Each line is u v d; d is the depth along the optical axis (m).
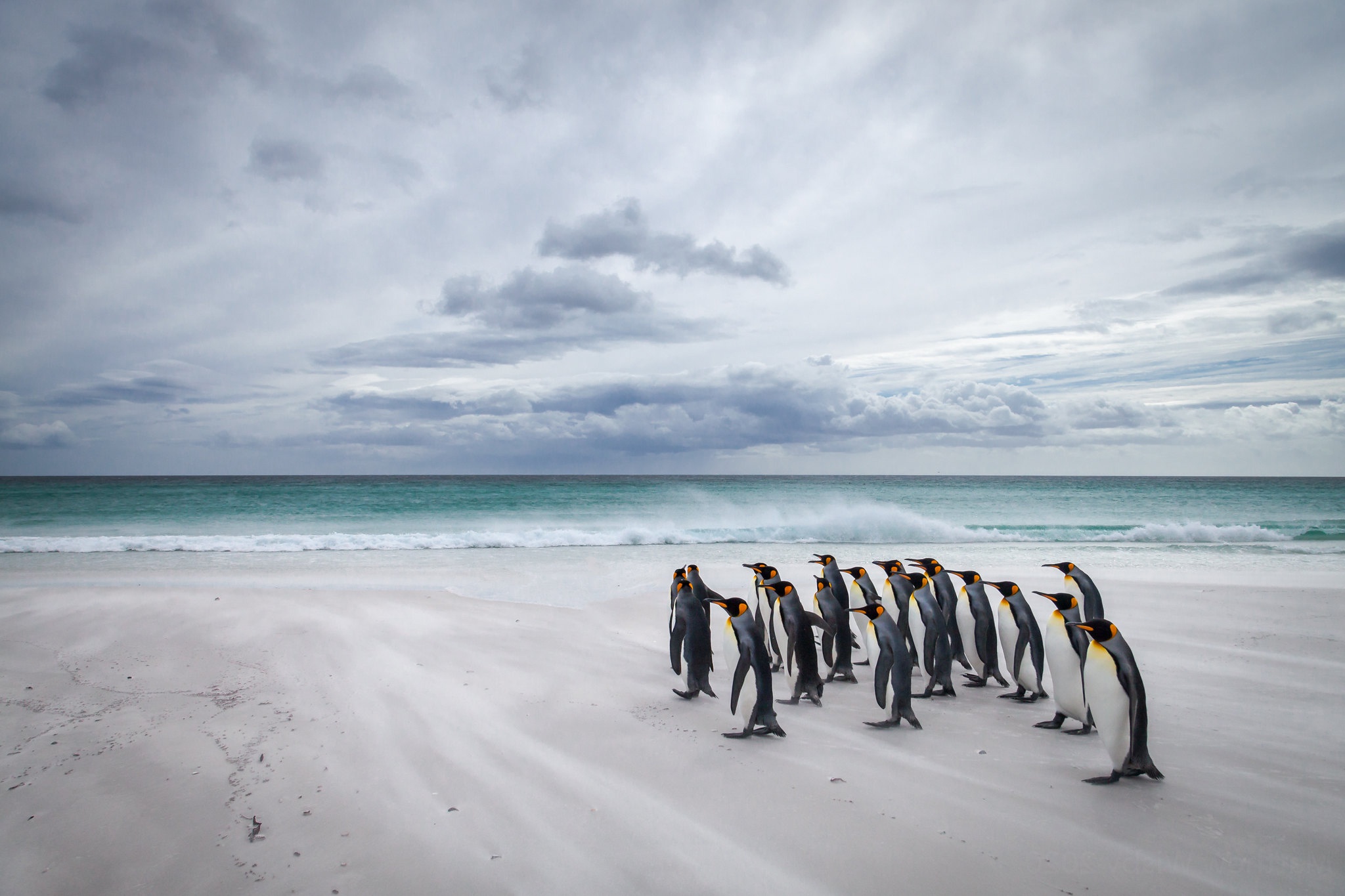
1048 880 3.35
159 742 4.94
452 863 3.51
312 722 5.40
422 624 8.66
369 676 6.57
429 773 4.56
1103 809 4.07
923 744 5.11
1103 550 18.97
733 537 22.25
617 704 6.05
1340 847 3.62
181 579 12.73
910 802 4.17
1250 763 4.73
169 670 6.65
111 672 6.54
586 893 3.27
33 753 4.73
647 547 19.52
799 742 5.16
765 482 88.38
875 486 56.81
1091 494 44.41
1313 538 22.64
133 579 12.73
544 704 5.96
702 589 7.43
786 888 3.30
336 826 3.86
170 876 3.38
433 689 6.26
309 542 19.17
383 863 3.50
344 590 10.90
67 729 5.17
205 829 3.80
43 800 4.09
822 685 6.30
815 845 3.69
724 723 5.58
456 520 26.80
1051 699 6.25
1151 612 9.70
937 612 6.31
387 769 4.60
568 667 7.16
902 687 5.40
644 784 4.44
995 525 26.52
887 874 3.41
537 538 20.50
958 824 3.90
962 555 17.58
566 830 3.86
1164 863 3.48
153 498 34.34
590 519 27.17
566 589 11.86
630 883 3.36
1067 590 6.80
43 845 3.62
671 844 3.71
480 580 12.69
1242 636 8.43
